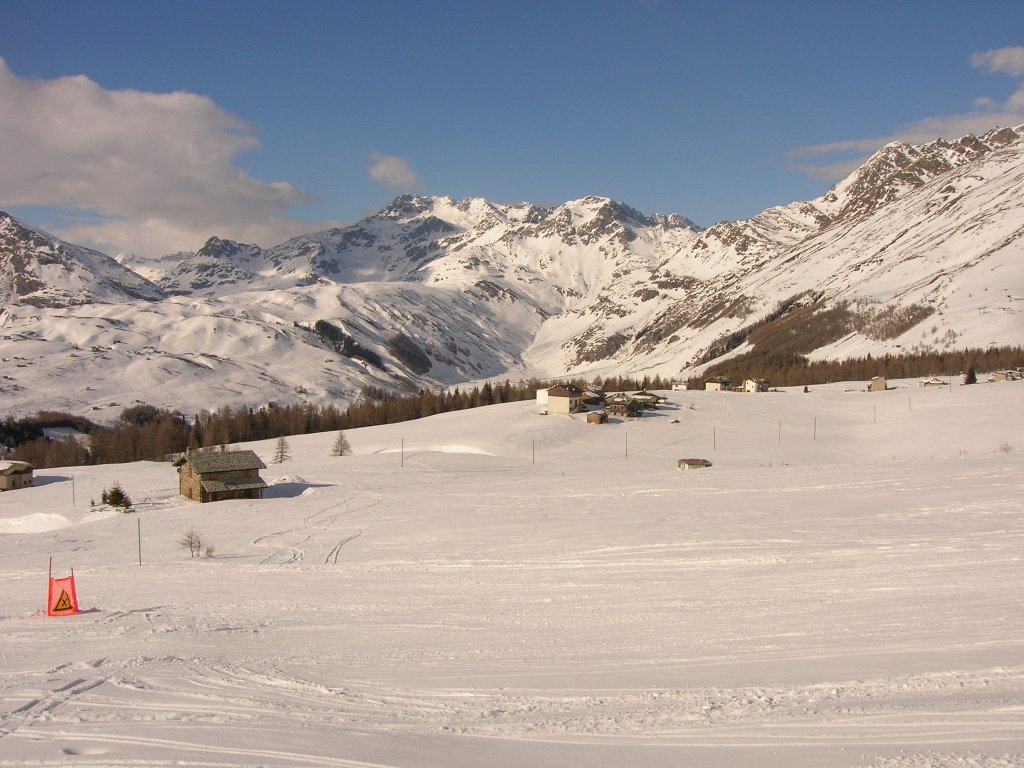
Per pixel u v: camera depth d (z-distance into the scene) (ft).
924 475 198.29
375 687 62.59
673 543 136.56
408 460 339.36
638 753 43.32
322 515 215.92
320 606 106.63
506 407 496.64
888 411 431.43
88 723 53.11
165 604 113.29
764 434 390.21
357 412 612.29
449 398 630.74
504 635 82.17
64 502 276.82
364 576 130.11
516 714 53.16
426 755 44.21
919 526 133.28
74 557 179.11
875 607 79.97
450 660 71.82
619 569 118.32
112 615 104.58
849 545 119.65
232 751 45.75
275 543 179.22
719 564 115.03
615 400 462.60
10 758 45.62
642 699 54.80
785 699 51.85
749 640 71.41
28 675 69.67
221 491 260.83
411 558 146.61
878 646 64.69
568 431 406.21
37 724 53.11
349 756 44.34
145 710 56.44
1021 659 56.80
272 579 131.95
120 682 65.67
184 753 45.68
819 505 168.35
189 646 82.64
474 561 136.05
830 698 51.42
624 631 79.87
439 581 120.67
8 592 132.77
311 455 393.29
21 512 266.16
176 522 219.82
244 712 55.62
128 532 209.36
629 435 397.80
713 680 58.65
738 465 314.96
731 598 91.81
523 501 213.66
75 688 63.72
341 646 80.94
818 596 88.17
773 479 218.38
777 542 128.36
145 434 527.81
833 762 39.58
